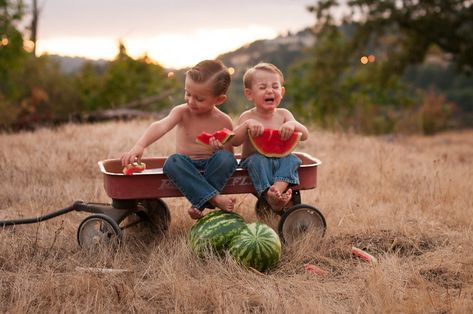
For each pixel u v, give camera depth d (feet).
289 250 18.26
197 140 18.04
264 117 19.60
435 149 55.67
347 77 109.09
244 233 16.99
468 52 98.12
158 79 99.14
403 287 15.49
